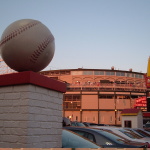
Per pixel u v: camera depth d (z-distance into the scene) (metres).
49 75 71.62
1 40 4.82
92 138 6.92
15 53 4.65
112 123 58.78
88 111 59.41
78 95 60.22
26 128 4.40
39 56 4.75
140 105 47.34
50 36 4.96
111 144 6.61
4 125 4.64
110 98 60.28
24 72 4.57
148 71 36.62
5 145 4.53
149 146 7.48
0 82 4.79
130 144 6.66
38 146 4.63
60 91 5.50
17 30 4.63
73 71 69.44
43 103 4.91
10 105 4.66
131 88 62.53
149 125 30.61
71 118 59.34
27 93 4.53
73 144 5.78
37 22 4.85
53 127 5.16
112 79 70.12
